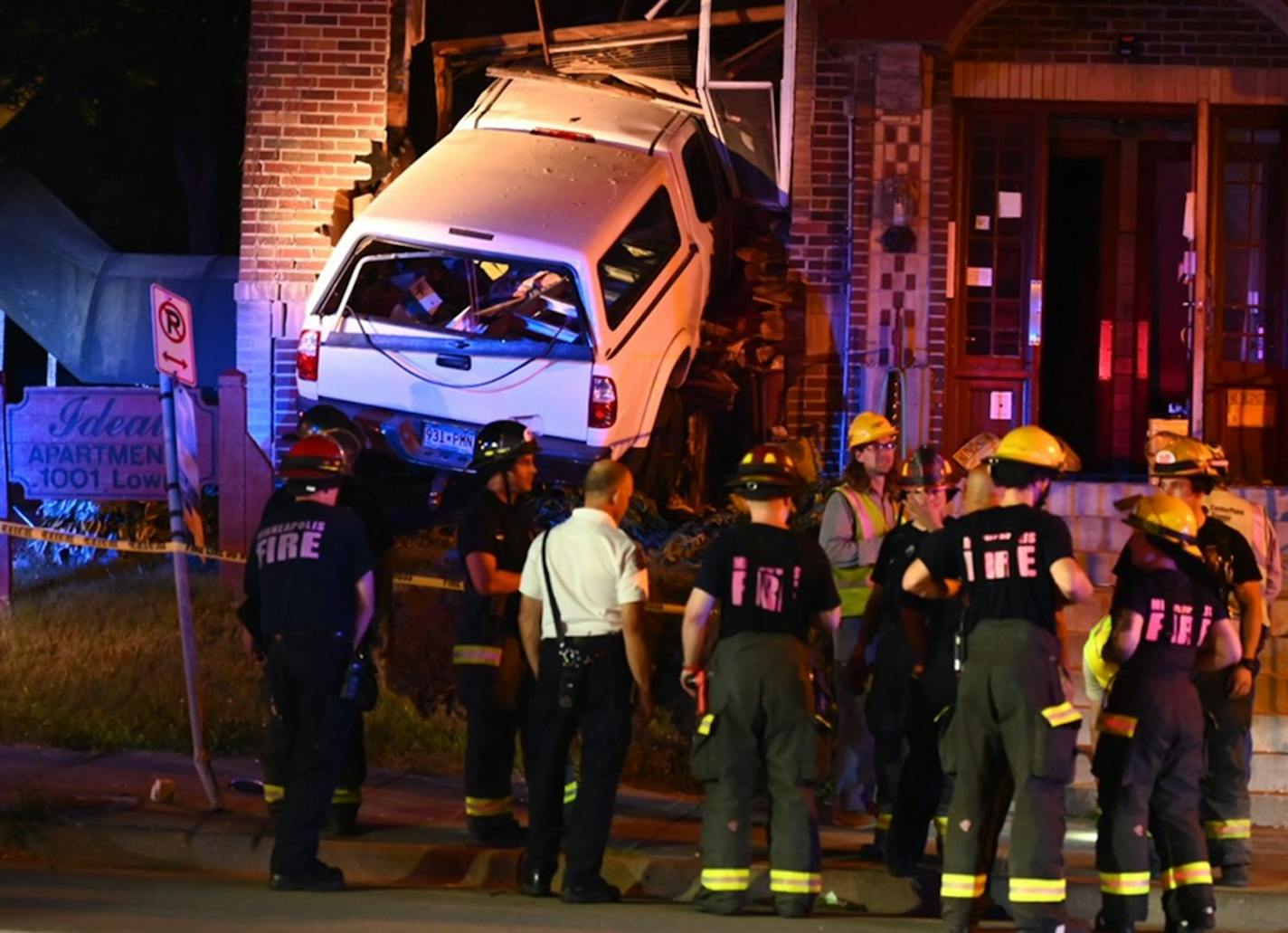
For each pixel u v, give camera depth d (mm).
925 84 29672
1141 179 32188
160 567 27625
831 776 19922
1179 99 30234
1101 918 15375
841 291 30594
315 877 15984
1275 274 30438
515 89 30719
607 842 16359
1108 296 32375
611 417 26141
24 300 35562
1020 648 14547
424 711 22562
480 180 27531
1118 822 15219
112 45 39531
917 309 29812
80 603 25172
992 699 14609
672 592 23703
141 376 35281
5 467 25094
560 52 32406
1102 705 16109
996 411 30609
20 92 39156
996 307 30594
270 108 30844
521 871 16359
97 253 35750
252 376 30812
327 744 16047
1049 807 14477
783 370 30531
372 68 30859
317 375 26812
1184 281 29688
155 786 18297
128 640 23562
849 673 17516
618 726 15875
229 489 24781
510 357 26234
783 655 15398
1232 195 30562
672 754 21641
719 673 15477
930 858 17312
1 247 35438
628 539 16016
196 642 23531
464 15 34188
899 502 18828
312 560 16031
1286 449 30406
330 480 16406
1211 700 16469
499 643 17125
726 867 15484
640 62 32469
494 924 14727
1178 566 15320
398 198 27016
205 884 16188
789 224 31188
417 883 16812
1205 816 16688
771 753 15484
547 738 16031
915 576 15281
